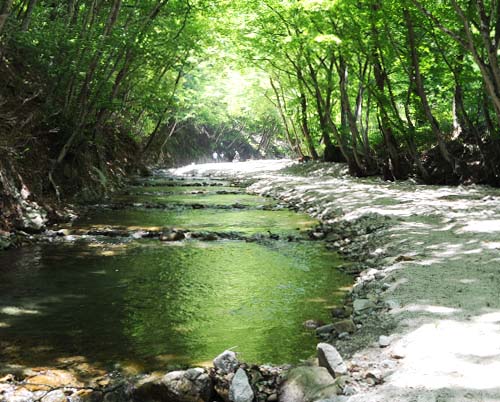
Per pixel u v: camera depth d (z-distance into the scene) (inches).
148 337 217.5
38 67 582.6
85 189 652.1
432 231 386.9
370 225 438.0
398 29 770.8
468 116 807.1
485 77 469.1
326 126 1157.7
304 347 207.0
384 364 170.2
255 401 165.5
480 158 741.3
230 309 254.1
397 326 200.8
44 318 237.6
